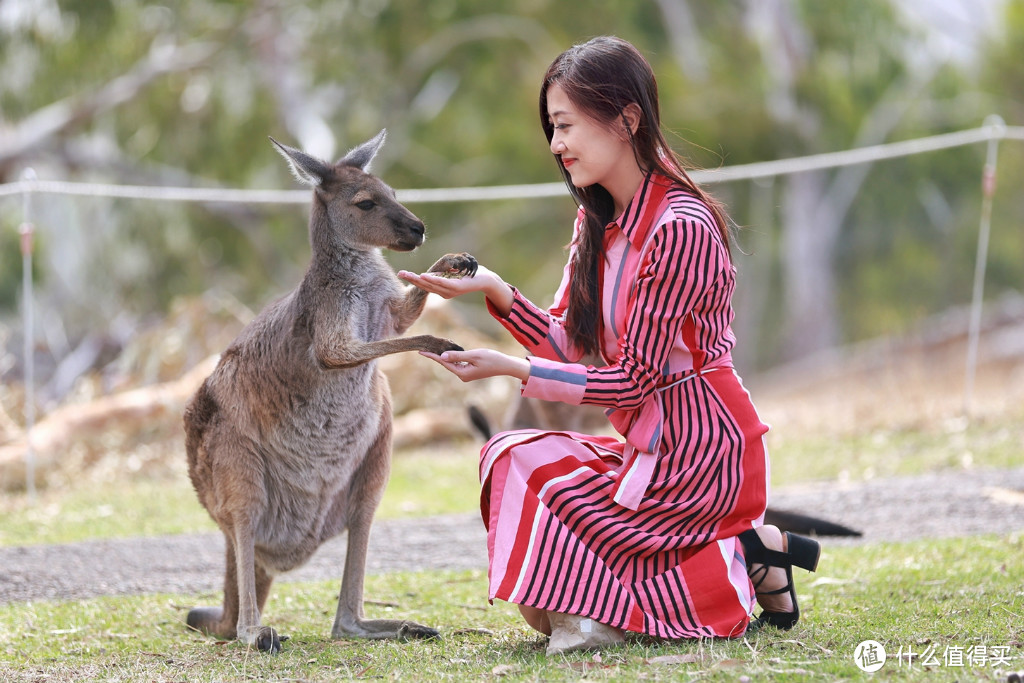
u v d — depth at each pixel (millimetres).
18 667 4121
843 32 24984
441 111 22625
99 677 3904
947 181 24188
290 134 21188
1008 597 4402
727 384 3951
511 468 3912
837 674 3393
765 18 24766
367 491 4676
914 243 25609
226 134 21047
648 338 3762
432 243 22359
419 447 11820
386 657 3982
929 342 22609
